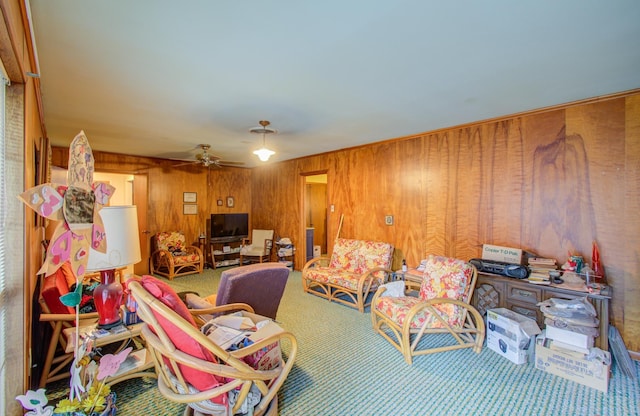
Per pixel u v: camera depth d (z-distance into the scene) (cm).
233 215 712
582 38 193
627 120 284
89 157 158
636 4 159
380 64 227
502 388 230
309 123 380
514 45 201
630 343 280
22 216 154
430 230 428
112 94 280
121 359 157
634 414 201
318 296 464
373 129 412
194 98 291
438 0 156
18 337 154
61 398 210
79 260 149
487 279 322
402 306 292
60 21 170
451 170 406
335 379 242
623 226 286
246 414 176
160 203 641
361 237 521
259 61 220
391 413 202
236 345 188
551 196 326
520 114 345
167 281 559
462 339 309
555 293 278
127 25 175
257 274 251
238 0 154
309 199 891
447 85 266
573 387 231
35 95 228
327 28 180
